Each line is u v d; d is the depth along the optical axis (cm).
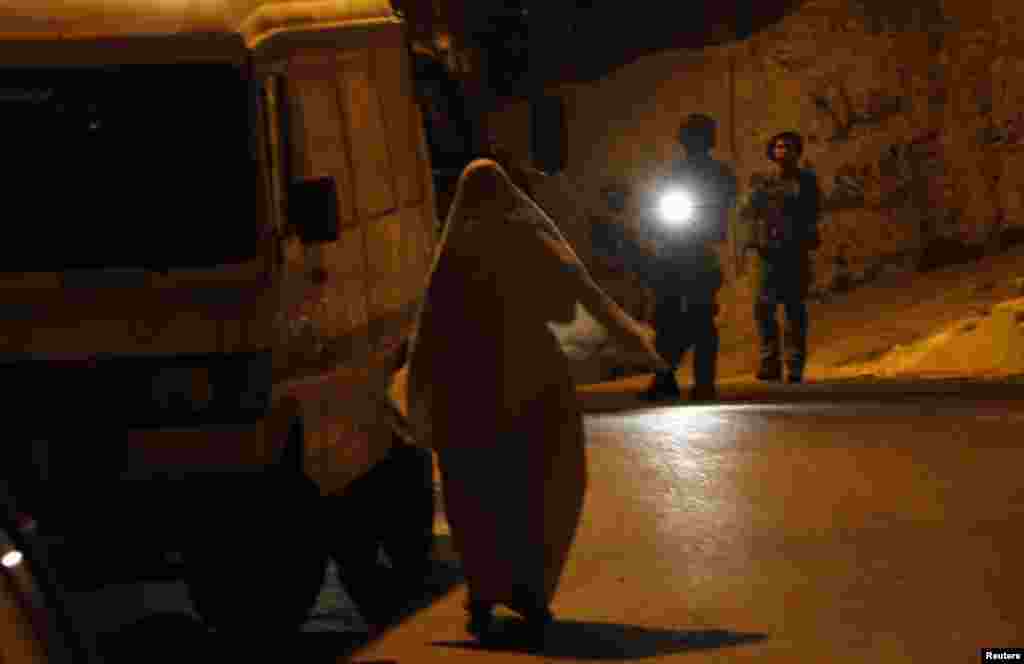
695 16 4428
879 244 4284
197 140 1358
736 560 1595
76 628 801
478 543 1331
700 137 3019
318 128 1477
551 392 1333
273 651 1396
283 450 1355
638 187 4391
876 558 1572
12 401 1340
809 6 4350
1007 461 2059
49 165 1359
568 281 1339
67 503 1338
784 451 2212
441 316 1341
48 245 1350
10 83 1362
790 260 3322
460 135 2059
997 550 1584
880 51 4300
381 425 1590
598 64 4428
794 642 1309
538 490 1325
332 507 1502
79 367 1338
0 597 773
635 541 1695
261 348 1338
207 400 1334
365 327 1548
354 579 1617
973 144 4231
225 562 1370
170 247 1348
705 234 3027
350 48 1584
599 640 1340
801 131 4328
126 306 1338
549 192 4450
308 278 1419
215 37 1361
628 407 2989
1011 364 3284
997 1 4184
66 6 1379
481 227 1348
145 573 1384
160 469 1330
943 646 1284
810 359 3709
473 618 1373
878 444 2238
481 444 1327
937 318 3716
